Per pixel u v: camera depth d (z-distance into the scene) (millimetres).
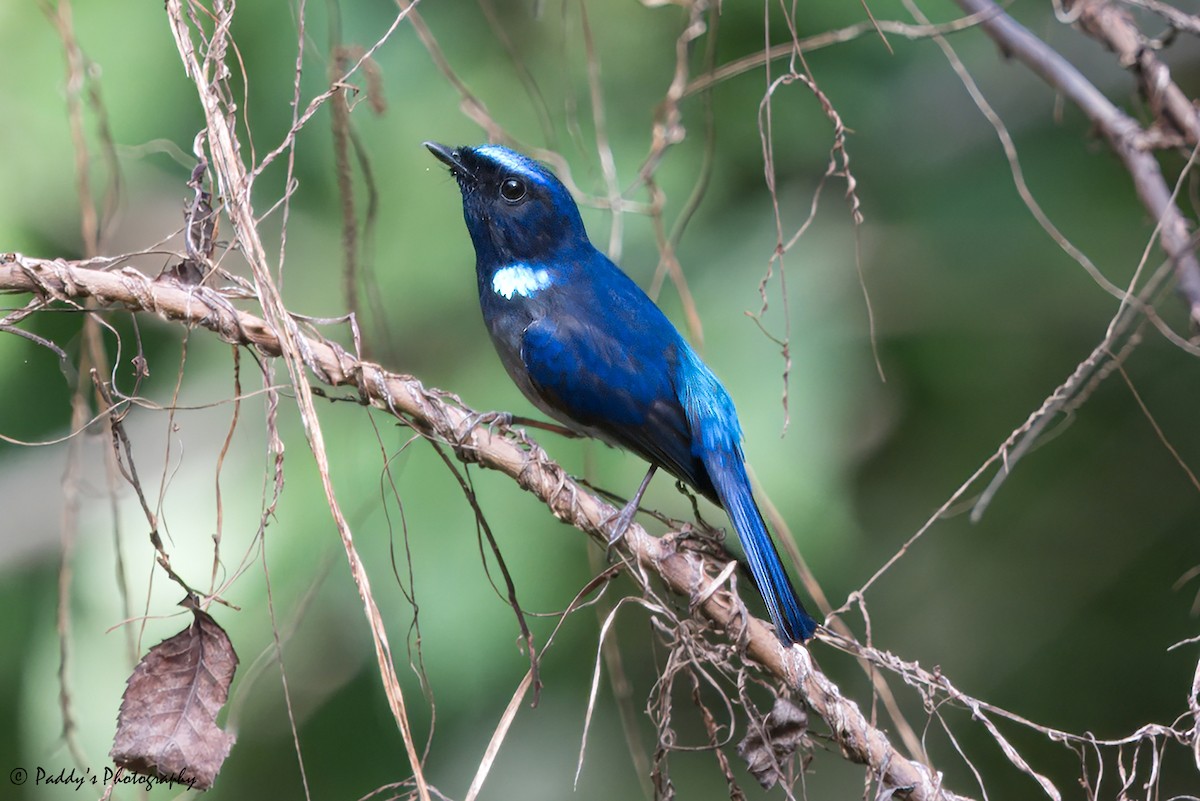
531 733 12078
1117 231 12383
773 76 11680
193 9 7074
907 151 12883
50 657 9969
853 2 11539
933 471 12633
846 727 6691
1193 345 7801
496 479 10094
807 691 6711
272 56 10766
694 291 11273
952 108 12875
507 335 9234
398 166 10820
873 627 13023
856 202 8203
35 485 11422
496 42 11438
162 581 9922
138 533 10062
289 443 10258
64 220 10883
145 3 10789
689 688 12172
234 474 10297
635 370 8852
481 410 10375
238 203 6605
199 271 6773
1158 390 13000
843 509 10156
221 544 9961
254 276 6559
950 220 12703
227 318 6555
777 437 10430
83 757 9719
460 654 9867
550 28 11492
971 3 9055
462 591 9898
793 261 11523
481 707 10664
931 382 12469
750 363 10828
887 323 12320
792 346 10945
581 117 11430
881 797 6566
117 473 8891
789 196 12117
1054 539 13469
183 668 6445
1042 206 12547
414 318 10680
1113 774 13008
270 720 10938
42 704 9875
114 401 7871
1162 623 13234
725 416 8891
